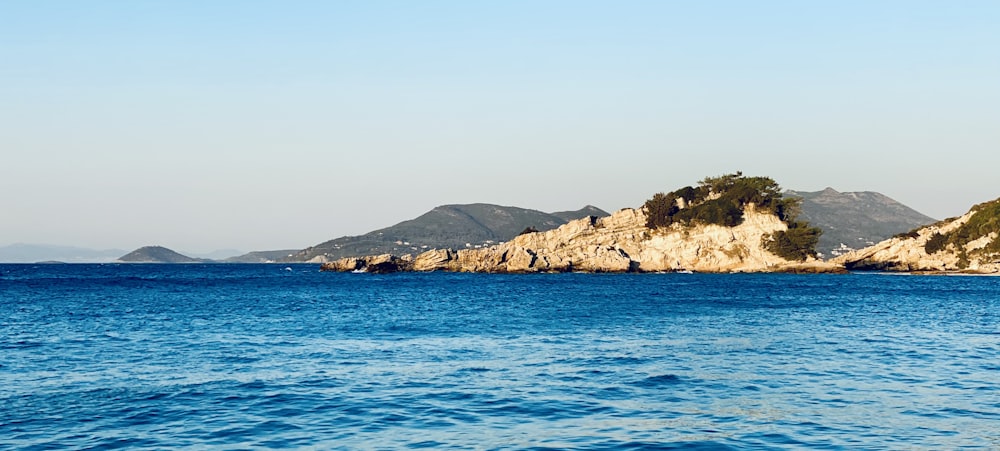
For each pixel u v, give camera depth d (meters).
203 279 194.38
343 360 41.19
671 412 28.34
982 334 55.59
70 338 51.97
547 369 37.91
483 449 23.42
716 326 61.16
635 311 77.75
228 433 25.42
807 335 54.44
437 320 66.81
